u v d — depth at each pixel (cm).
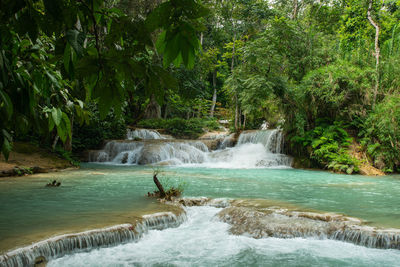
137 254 453
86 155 1936
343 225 537
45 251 405
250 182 1103
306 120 1819
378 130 1588
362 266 424
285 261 441
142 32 99
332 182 1151
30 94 143
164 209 630
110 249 463
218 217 632
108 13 106
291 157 1814
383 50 1880
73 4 103
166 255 454
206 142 2244
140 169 1515
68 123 163
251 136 2167
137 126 2609
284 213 621
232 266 423
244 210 632
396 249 473
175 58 103
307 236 529
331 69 1714
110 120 1969
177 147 2020
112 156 1983
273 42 1955
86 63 101
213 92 4106
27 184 942
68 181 1040
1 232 454
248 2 2872
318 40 2062
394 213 628
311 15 2667
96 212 593
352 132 1736
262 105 2003
